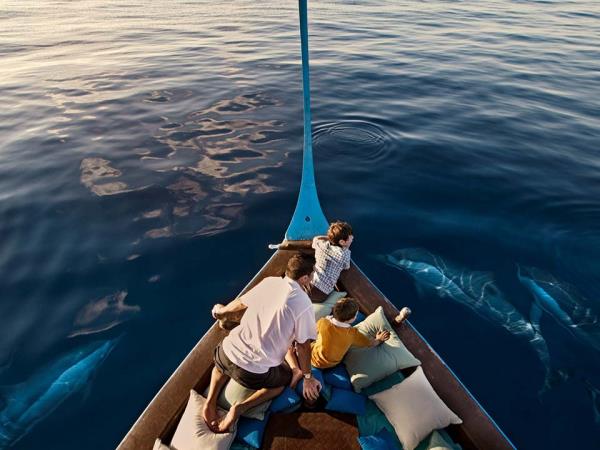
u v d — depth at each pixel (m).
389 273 6.69
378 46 21.20
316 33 24.31
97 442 4.41
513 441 4.52
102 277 6.53
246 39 22.95
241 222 7.75
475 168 9.64
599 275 6.71
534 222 7.91
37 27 26.09
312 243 5.73
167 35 24.25
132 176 9.12
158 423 3.82
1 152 10.19
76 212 7.96
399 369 4.13
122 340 5.54
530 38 23.33
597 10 33.34
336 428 3.70
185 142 10.70
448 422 3.65
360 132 11.29
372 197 8.59
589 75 16.86
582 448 4.45
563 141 11.09
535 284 6.50
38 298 6.15
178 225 7.64
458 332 5.72
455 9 33.03
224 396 3.89
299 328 3.41
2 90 14.70
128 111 12.77
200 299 6.18
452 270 6.75
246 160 9.81
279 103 13.36
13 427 4.52
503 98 14.16
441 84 15.46
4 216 7.82
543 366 5.28
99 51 20.41
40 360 5.26
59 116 12.45
